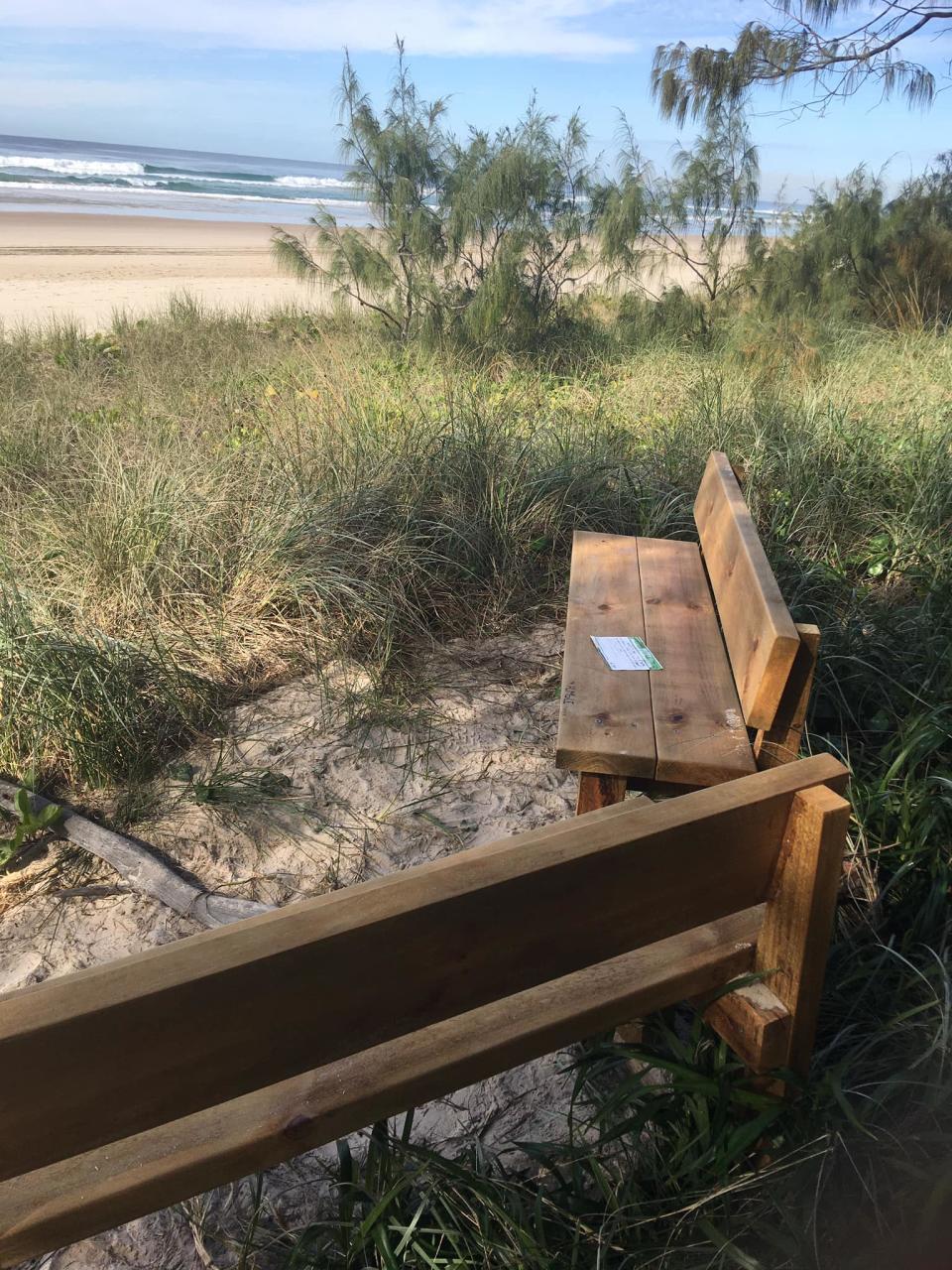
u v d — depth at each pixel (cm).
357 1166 172
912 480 480
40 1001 107
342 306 1027
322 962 120
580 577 312
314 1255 170
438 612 411
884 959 213
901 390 671
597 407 666
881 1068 192
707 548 313
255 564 403
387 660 365
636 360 868
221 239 2727
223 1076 120
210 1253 180
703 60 785
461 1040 150
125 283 1633
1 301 1380
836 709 315
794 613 374
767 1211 163
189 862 281
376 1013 129
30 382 797
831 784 154
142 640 364
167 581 398
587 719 222
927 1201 143
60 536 422
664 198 1041
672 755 206
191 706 343
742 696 219
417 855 281
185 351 907
